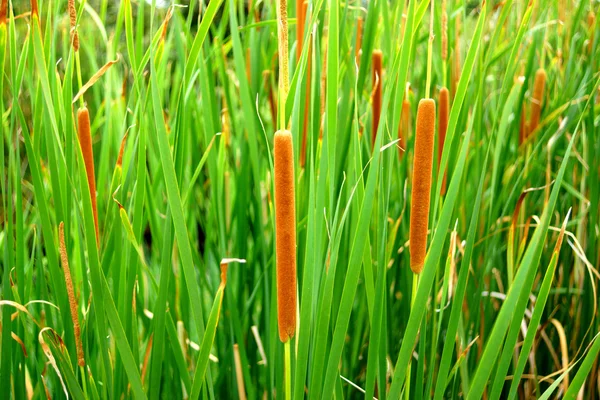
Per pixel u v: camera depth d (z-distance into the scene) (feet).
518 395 3.08
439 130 2.09
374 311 1.73
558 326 2.69
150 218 2.51
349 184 2.08
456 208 2.49
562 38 3.48
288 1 2.66
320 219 1.62
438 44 2.71
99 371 2.24
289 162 1.40
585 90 2.86
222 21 2.54
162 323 1.83
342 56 2.35
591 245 2.81
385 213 1.78
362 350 2.70
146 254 3.63
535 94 2.87
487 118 3.42
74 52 1.74
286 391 1.63
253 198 2.68
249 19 2.64
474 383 1.64
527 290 1.67
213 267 2.93
